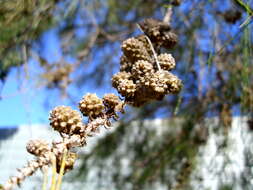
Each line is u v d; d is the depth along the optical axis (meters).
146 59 0.14
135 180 0.46
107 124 0.12
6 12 0.31
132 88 0.12
